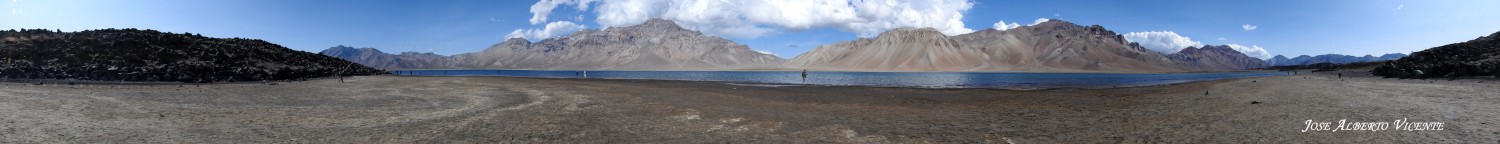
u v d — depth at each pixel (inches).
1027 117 548.1
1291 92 890.1
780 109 653.9
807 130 467.2
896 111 627.5
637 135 441.1
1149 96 887.1
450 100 764.6
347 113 576.4
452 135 432.5
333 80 1701.5
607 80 1955.0
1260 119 477.4
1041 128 465.1
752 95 954.1
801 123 511.8
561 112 599.5
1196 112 556.1
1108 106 670.5
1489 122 425.1
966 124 497.7
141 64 1534.2
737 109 652.1
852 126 490.9
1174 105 658.8
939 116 568.4
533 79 1996.8
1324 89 975.6
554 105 689.6
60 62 1499.8
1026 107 674.2
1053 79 2696.9
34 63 1470.2
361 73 2655.0
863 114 592.4
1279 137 386.3
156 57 1620.3
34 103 621.9
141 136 407.5
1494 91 823.7
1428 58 2017.7
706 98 853.2
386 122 502.3
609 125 494.9
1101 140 401.7
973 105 718.5
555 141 412.2
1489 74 1304.1
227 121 495.5
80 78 1344.7
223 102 698.8
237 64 1824.6
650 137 432.5
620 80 1978.3
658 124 504.7
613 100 787.4
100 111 550.9
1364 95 772.6
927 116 569.0
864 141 414.3
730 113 602.9
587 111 613.6
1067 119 524.1
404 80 1718.8
